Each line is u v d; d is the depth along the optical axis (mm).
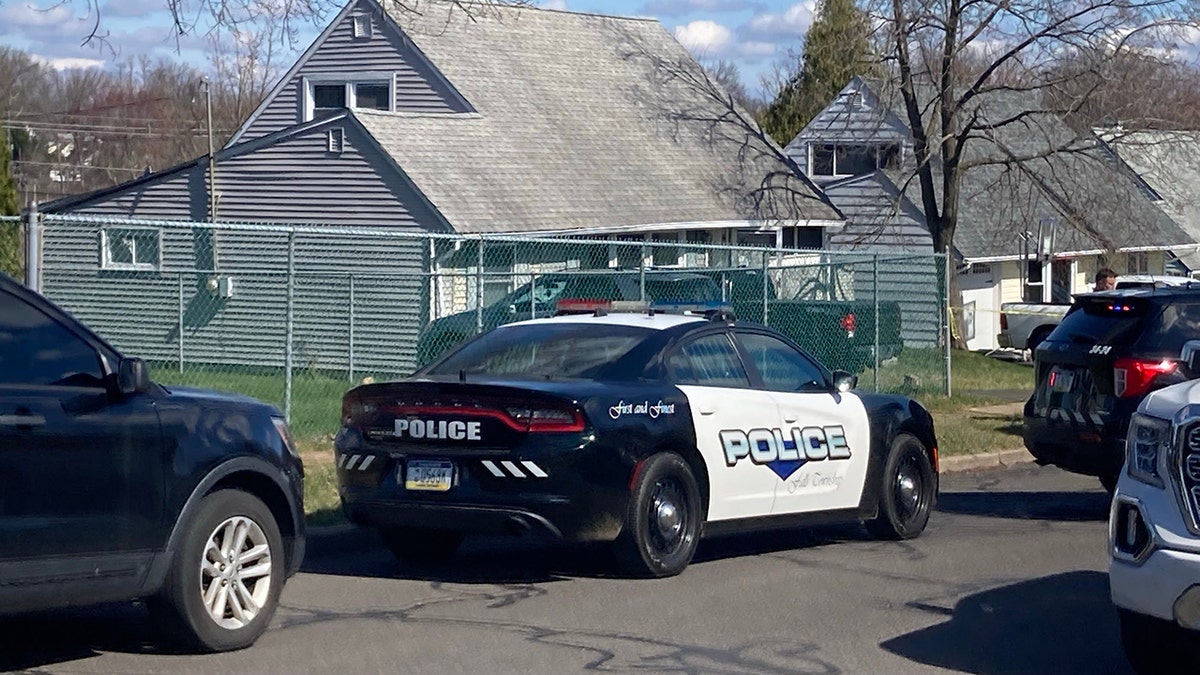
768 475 9805
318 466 12773
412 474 8867
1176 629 6512
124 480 6676
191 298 23297
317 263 23688
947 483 15000
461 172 25672
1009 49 29156
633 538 8984
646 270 17453
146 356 23141
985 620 8344
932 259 23328
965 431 17766
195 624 7039
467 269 22234
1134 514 6637
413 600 8688
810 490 10141
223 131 47406
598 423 8758
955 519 12406
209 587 7156
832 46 34969
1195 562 6281
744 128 33031
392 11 22234
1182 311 11820
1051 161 32969
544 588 9062
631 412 8945
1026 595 9062
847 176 40125
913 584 9383
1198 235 44250
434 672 6988
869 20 30359
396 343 22641
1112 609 8648
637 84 32688
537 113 29500
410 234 16156
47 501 6336
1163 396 6836
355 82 30531
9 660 7062
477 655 7332
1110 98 29266
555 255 26203
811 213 31516
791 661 7324
